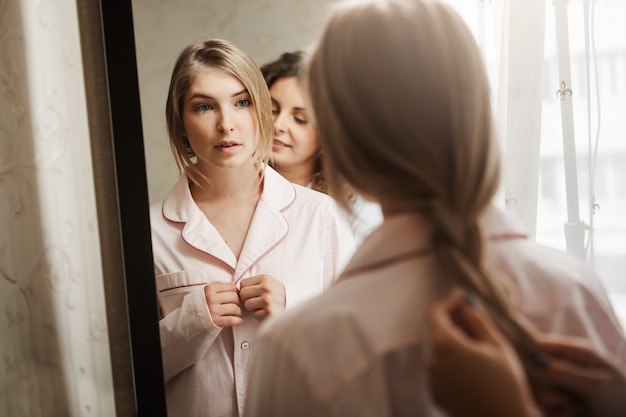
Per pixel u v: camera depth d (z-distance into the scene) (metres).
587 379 0.40
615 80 1.10
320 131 0.46
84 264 1.11
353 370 0.40
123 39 1.01
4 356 1.10
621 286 1.11
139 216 1.02
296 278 1.03
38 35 1.08
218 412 1.03
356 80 0.43
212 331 1.02
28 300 1.10
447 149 0.42
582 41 1.11
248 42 1.03
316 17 1.04
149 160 1.02
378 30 0.43
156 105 1.02
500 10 1.11
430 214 0.41
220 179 1.03
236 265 1.03
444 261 0.39
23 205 1.10
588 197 1.12
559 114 1.12
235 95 1.03
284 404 0.42
